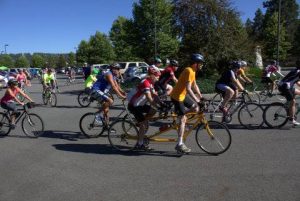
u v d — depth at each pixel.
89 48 73.81
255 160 6.77
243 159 6.86
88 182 5.89
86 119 9.34
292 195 5.09
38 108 15.66
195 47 25.17
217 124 7.30
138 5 47.25
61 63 117.81
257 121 10.15
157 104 7.69
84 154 7.63
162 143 8.27
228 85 10.11
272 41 65.06
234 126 10.02
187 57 24.47
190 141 8.37
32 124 9.62
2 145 8.72
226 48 24.39
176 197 5.15
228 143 7.18
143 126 7.63
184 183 5.68
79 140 9.02
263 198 5.01
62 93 24.45
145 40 47.47
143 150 7.71
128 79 27.91
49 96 16.59
